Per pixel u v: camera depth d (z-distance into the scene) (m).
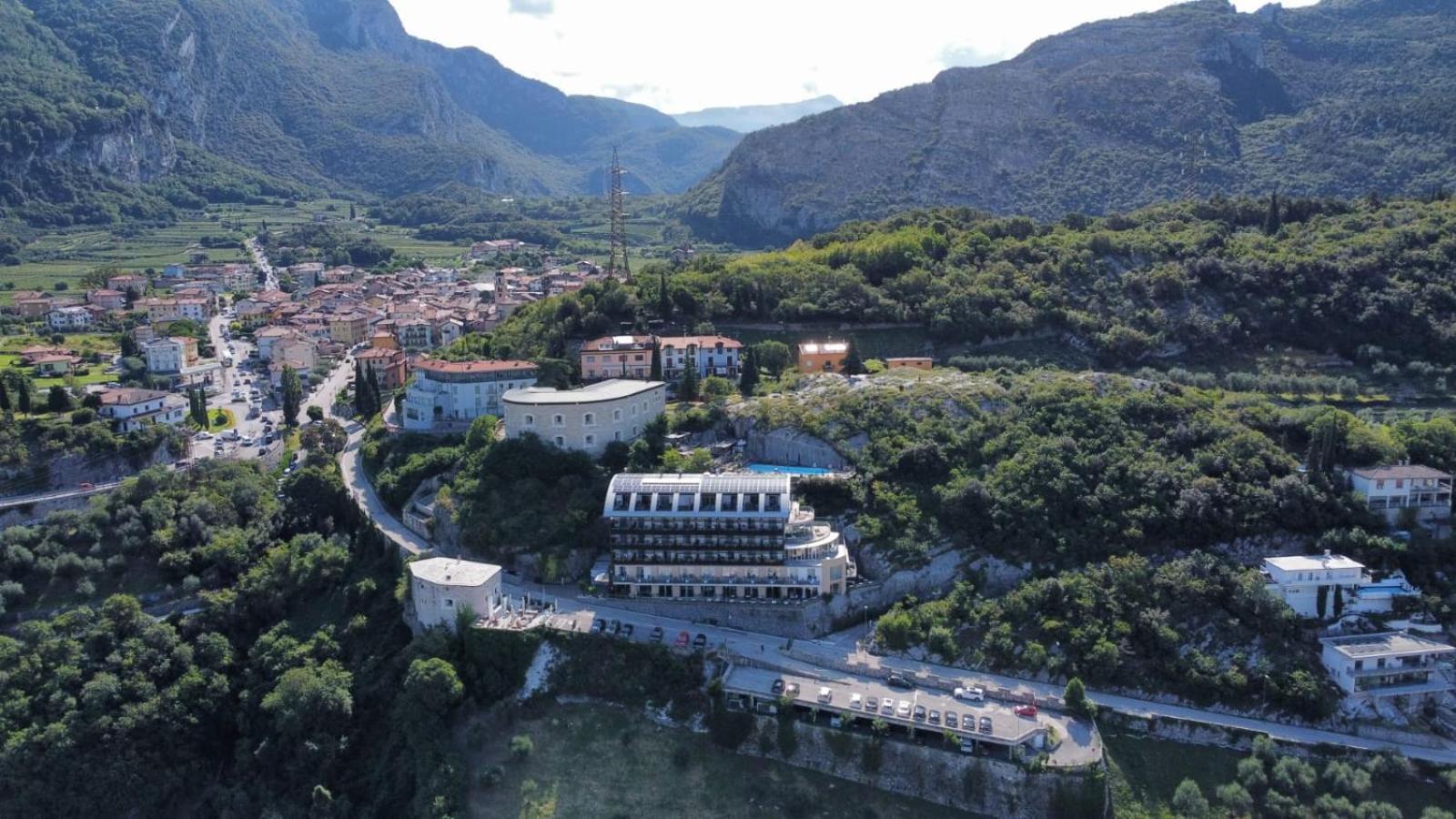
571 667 149.38
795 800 133.00
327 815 140.00
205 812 148.50
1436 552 159.12
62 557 176.88
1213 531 165.00
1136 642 149.62
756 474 168.00
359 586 170.00
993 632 152.12
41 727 152.12
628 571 163.88
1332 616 152.00
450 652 152.12
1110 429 182.62
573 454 184.12
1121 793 130.75
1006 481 172.38
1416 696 142.75
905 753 134.50
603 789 135.75
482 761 140.62
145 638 163.62
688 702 144.75
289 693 149.62
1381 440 176.88
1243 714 142.62
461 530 175.38
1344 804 127.94
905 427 187.12
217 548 180.88
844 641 156.88
